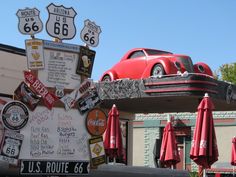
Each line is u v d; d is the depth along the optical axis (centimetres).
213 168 2377
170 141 1475
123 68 1702
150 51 1662
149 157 2691
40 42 815
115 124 1441
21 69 1109
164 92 1446
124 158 1931
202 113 1163
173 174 1179
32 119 802
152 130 2705
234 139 1847
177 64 1514
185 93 1407
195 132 1163
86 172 852
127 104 1705
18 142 783
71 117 841
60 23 844
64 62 838
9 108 777
